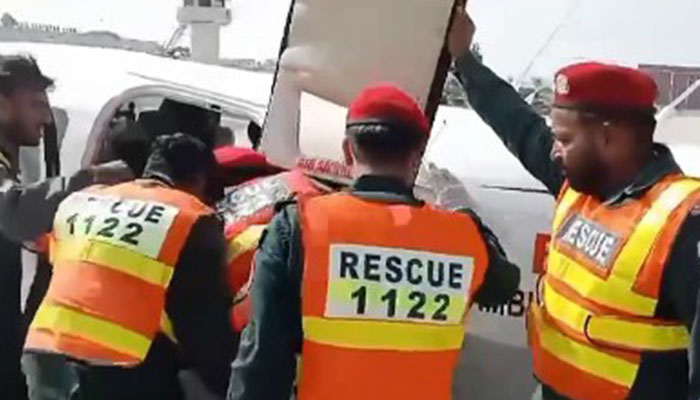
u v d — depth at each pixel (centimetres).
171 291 292
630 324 243
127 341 289
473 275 256
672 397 244
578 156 252
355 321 245
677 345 241
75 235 300
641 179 248
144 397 296
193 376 298
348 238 246
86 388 296
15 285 336
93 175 331
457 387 355
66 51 436
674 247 236
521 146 297
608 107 248
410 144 254
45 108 351
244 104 396
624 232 245
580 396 252
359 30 289
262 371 245
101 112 410
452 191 363
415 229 251
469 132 377
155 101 409
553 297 261
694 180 244
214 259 294
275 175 333
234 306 311
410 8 286
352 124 255
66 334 291
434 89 290
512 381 352
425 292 249
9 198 326
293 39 296
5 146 345
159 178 310
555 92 257
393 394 247
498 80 305
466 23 303
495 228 358
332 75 291
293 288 246
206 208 300
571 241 258
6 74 344
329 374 245
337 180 293
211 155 321
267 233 250
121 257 292
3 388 337
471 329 352
